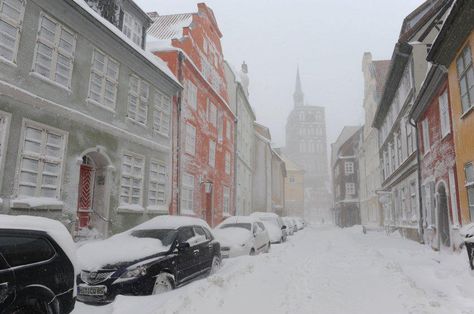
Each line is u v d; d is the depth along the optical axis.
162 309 5.20
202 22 23.03
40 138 10.33
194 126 20.38
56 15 11.05
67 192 11.02
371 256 12.30
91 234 12.22
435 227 15.63
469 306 6.09
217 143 24.89
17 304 4.17
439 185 15.05
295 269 9.70
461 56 11.69
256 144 41.97
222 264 10.67
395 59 20.55
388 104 27.12
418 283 8.41
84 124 11.92
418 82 18.48
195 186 20.27
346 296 6.73
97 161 13.05
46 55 10.72
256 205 40.56
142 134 15.29
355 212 57.22
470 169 11.38
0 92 9.16
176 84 17.38
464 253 10.66
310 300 6.46
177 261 7.73
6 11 9.59
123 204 13.77
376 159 36.66
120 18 14.98
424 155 17.70
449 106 13.32
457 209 12.73
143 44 16.73
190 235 8.91
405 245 17.83
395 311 5.76
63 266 4.89
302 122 143.00
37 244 4.66
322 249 15.65
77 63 11.85
